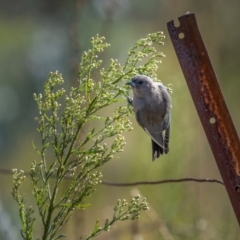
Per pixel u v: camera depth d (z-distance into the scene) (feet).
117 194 48.26
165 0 62.03
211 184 40.40
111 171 49.83
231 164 15.90
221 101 15.99
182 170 38.40
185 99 40.24
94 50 17.80
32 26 71.67
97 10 54.24
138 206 17.15
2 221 31.07
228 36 61.00
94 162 17.07
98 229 16.98
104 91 17.87
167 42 58.08
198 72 16.06
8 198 55.52
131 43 65.36
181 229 33.63
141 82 28.99
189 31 16.08
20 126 66.95
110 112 48.01
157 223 30.40
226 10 61.31
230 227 35.14
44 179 17.26
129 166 45.75
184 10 60.64
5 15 72.90
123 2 63.46
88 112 17.61
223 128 15.96
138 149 45.85
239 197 15.83
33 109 68.18
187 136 39.19
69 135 17.30
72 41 34.35
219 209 38.78
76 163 17.26
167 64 46.73
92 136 17.38
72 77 33.12
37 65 67.82
